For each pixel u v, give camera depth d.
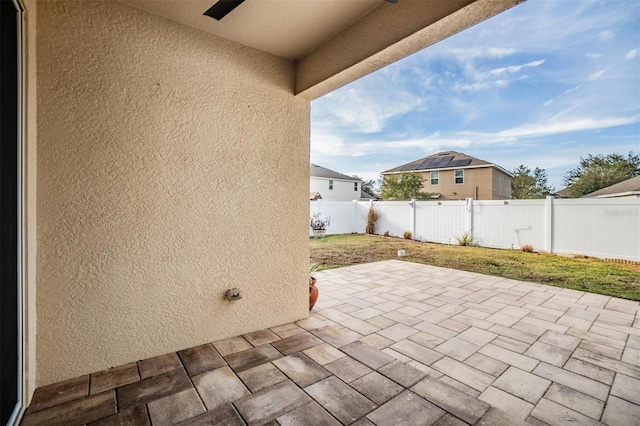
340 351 2.63
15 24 1.65
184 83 2.56
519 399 1.99
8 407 1.56
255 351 2.61
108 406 1.84
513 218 8.66
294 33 2.72
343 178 23.09
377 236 12.02
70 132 2.09
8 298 1.56
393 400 1.95
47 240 2.03
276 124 3.14
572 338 2.96
